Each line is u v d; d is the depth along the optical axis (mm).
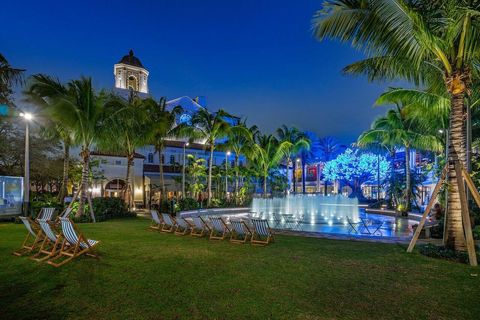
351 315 4488
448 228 8414
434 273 6559
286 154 39156
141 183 35125
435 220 13414
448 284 5855
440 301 5023
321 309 4680
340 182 50094
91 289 5473
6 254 8055
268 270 6746
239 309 4656
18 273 6387
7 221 16719
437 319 4383
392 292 5418
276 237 11375
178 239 10789
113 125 17547
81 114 15883
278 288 5586
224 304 4840
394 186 27125
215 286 5672
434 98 13883
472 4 7465
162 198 24703
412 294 5324
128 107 18375
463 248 8117
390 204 27984
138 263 7281
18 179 18094
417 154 35625
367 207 30047
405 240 10734
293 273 6527
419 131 23109
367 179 38656
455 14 7453
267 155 34656
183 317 4379
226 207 28125
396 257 7977
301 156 52031
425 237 11250
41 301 4922
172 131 26047
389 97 14578
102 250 8727
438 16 8555
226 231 11180
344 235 11766
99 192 31938
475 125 21109
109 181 32469
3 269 6672
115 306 4742
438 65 9414
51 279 6008
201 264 7246
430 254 8070
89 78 16453
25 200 16797
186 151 40938
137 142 22641
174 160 40156
